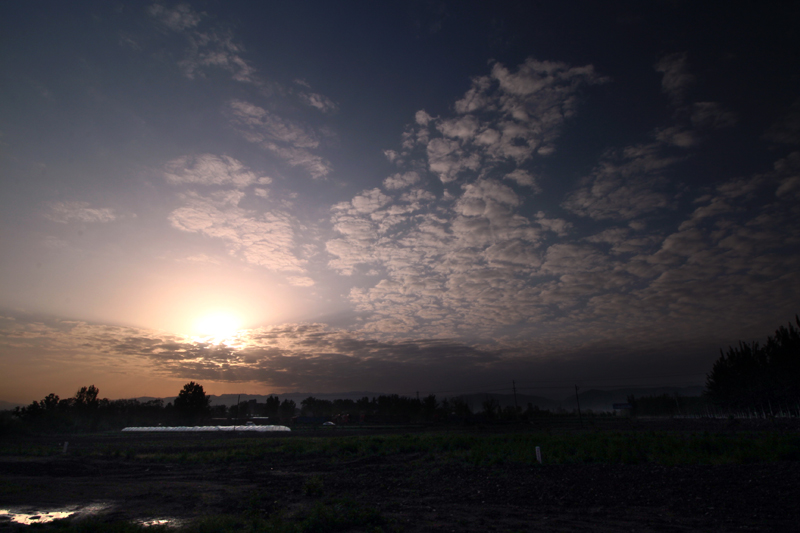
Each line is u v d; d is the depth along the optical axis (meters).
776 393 50.47
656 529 10.36
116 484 19.58
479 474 19.77
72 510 14.34
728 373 61.53
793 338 49.50
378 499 15.46
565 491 15.29
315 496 16.23
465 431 55.62
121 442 44.59
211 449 35.28
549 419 84.12
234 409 120.38
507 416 84.25
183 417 93.31
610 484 15.77
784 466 15.66
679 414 84.06
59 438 53.09
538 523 11.51
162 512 13.93
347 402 134.50
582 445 25.97
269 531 10.50
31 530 11.22
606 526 10.92
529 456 23.38
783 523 10.09
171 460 28.44
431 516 12.58
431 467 22.59
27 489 18.14
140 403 102.06
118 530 10.52
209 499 15.95
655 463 19.25
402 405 109.56
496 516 12.44
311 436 53.91
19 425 61.97
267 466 25.45
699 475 15.72
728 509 11.52
